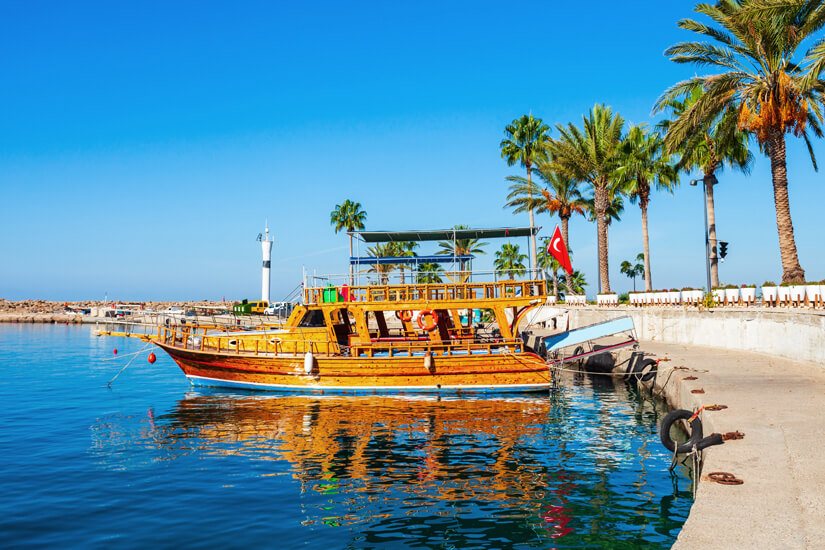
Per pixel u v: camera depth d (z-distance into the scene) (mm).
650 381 21266
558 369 24859
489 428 15500
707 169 32719
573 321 40969
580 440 13984
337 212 73500
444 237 24438
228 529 8703
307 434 14984
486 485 10602
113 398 21125
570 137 41062
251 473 11594
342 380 21406
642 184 40562
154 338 24250
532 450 13070
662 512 9070
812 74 21609
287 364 21797
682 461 11945
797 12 22188
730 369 17000
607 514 9039
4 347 48938
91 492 10484
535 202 48375
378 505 9656
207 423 16516
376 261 22703
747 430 9219
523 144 51031
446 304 21438
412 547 7980
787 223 23344
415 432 15062
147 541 8281
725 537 5199
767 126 23531
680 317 27391
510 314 28547
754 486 6562
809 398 11961
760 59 23953
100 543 8219
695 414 9469
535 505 9508
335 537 8367
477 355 21203
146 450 13484
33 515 9336
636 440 13906
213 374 22859
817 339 16547
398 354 23016
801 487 6504
